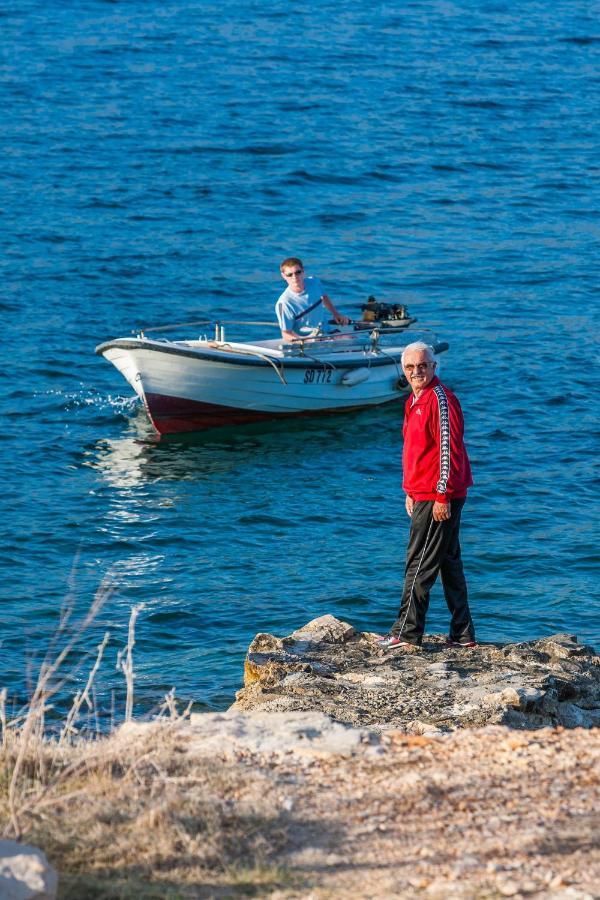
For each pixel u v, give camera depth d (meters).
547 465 59.44
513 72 170.88
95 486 57.28
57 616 42.69
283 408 70.75
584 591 45.34
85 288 86.69
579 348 77.81
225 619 42.66
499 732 20.52
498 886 14.26
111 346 66.31
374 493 57.62
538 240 103.50
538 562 48.06
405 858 15.27
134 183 114.50
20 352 74.44
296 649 29.47
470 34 196.62
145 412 68.12
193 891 14.38
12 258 92.00
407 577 29.09
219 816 16.36
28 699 34.69
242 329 81.12
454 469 27.39
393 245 100.94
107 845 15.51
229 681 36.84
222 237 100.62
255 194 113.38
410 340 75.12
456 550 29.25
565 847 15.39
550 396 69.19
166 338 79.06
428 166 125.25
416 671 27.23
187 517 53.75
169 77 159.50
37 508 53.91
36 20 194.88
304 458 63.56
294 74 163.75
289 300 68.75
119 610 43.47
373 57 176.88
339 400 72.31
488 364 74.81
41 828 15.80
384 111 146.62
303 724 20.70
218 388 68.12
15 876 13.33
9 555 48.47
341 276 92.88
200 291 87.88
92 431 64.94
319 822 16.48
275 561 48.78
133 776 17.70
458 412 27.34
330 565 48.22
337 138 133.50
